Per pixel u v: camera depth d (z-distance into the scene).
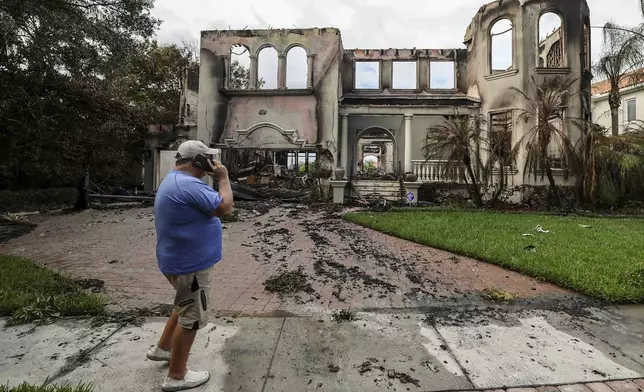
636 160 12.17
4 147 12.21
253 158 24.58
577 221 9.40
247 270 5.18
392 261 5.61
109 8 11.45
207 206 2.23
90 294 4.02
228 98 16.06
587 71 14.59
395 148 18.23
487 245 6.23
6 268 4.78
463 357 2.75
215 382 2.39
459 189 14.48
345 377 2.47
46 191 13.20
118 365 2.59
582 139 12.62
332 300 4.01
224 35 16.16
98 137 14.02
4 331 3.11
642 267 4.68
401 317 3.53
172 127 18.36
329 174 15.14
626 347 2.92
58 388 2.21
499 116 14.87
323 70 15.66
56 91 12.87
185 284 2.24
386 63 18.41
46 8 10.03
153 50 24.69
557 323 3.39
